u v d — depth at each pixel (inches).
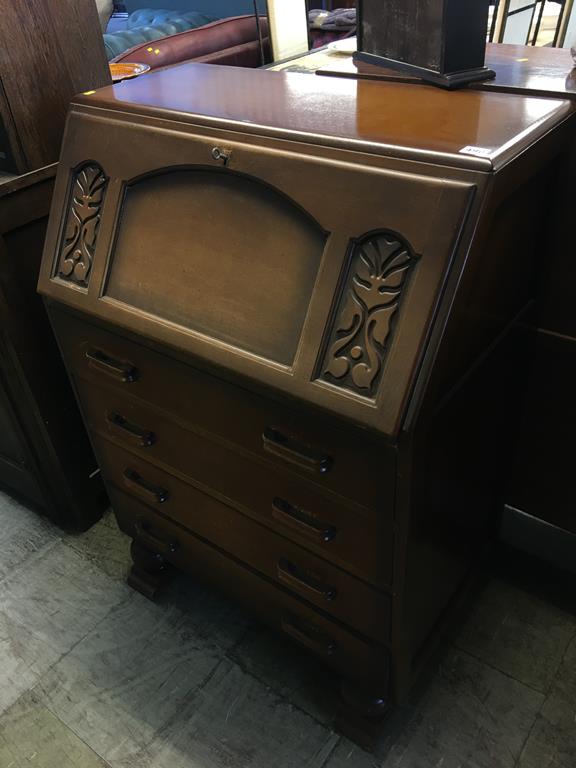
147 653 50.2
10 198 45.9
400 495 29.9
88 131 37.0
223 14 157.5
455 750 42.7
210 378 34.4
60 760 44.2
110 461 48.3
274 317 30.7
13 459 59.1
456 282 25.6
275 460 34.5
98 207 36.9
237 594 46.6
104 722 46.1
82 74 48.8
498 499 49.6
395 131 28.7
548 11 86.8
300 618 42.3
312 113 32.1
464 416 34.3
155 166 33.9
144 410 41.0
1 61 43.2
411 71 37.1
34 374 51.4
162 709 46.6
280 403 31.6
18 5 43.1
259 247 31.1
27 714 46.9
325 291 28.6
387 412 27.1
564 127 31.3
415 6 35.4
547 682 46.0
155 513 47.9
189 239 33.6
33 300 49.9
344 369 28.4
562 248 37.8
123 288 36.3
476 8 34.3
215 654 49.8
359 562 34.6
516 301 36.5
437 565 39.1
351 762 42.6
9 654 50.8
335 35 100.4
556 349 41.9
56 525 61.6
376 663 39.2
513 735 43.2
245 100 35.2
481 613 50.5
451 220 25.3
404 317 26.5
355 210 27.5
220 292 32.5
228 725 45.3
